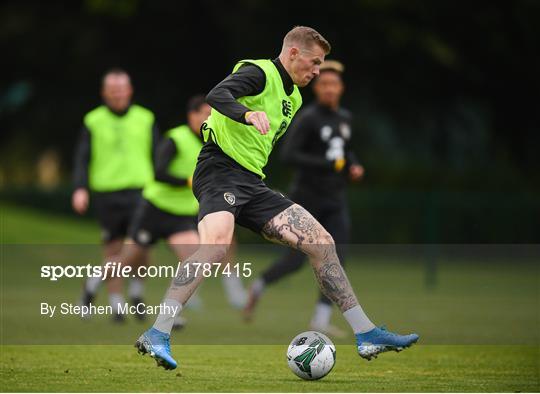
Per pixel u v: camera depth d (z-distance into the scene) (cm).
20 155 10369
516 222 6856
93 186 4156
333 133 3697
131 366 2539
